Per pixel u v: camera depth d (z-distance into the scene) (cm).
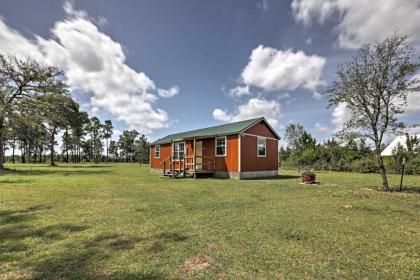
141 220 499
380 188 1048
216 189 985
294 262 306
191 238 392
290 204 675
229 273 276
